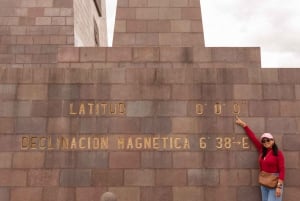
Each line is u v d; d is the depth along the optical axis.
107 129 11.26
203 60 12.76
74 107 11.36
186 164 11.10
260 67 12.71
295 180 11.09
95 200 10.91
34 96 11.39
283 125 11.34
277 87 11.52
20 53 17.84
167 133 11.27
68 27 18.12
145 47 12.77
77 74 11.52
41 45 17.94
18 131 11.20
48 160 11.07
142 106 11.40
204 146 11.20
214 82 11.54
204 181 11.02
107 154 11.12
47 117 11.29
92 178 11.00
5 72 11.48
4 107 11.31
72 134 11.22
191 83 11.52
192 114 11.37
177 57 12.73
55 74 11.51
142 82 11.52
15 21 18.14
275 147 10.56
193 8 14.11
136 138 11.23
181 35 13.91
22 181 10.95
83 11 20.69
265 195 10.62
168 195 10.95
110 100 11.41
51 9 18.30
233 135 11.27
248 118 11.37
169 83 11.52
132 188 10.96
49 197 10.89
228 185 11.00
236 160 11.12
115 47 12.74
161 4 14.11
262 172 10.61
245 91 11.49
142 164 11.09
